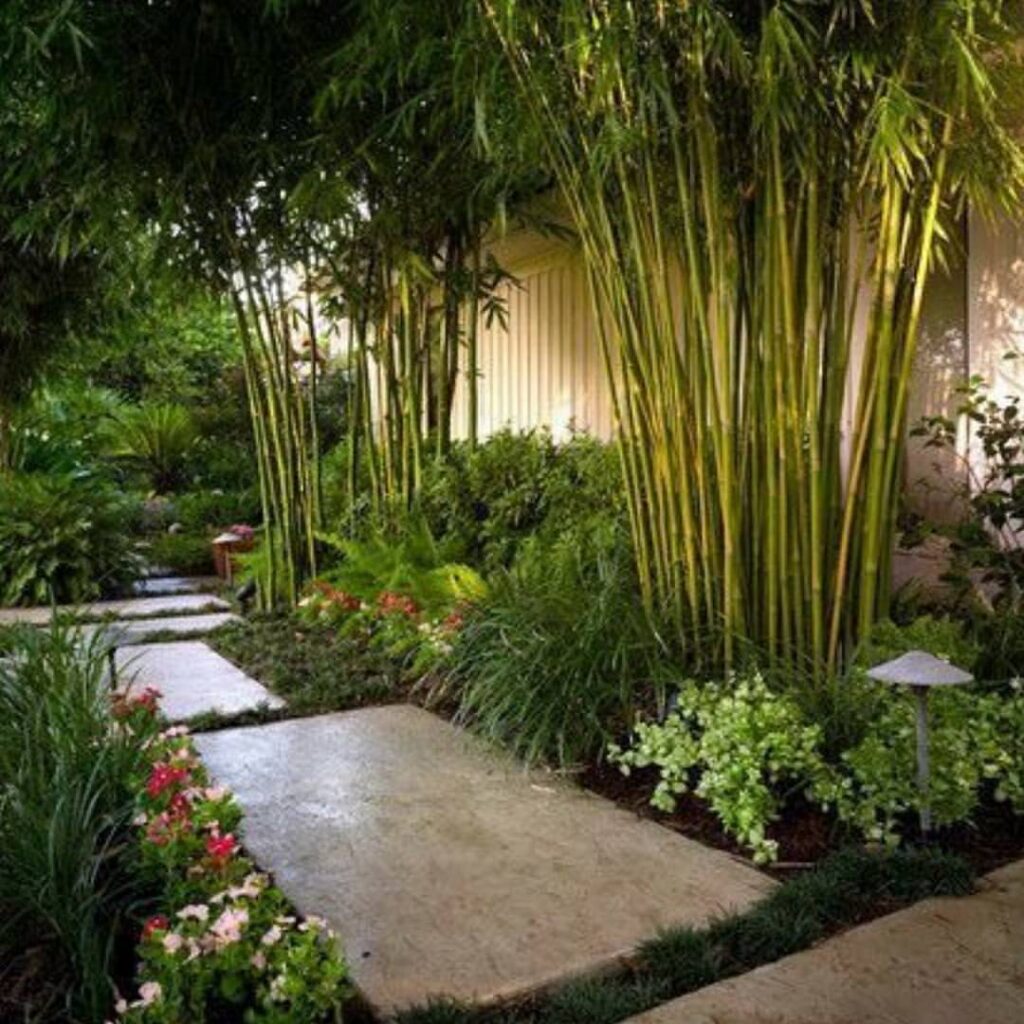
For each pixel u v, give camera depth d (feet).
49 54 10.68
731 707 7.66
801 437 8.38
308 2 11.75
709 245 8.37
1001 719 7.80
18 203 16.12
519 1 7.58
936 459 12.09
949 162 8.13
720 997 5.05
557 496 14.64
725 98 8.23
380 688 11.49
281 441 16.62
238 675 12.57
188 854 5.79
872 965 5.33
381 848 7.07
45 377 25.02
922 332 12.24
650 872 6.61
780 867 6.67
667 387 8.80
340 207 13.62
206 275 15.96
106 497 21.35
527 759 8.67
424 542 14.98
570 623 9.50
